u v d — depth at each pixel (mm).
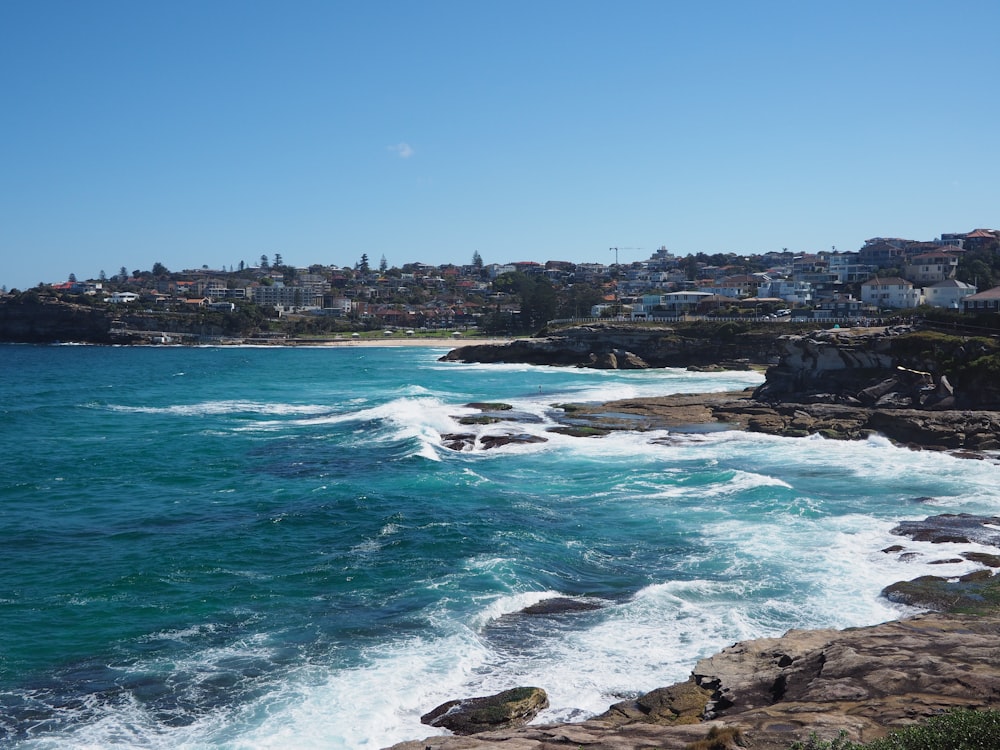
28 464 50625
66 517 38562
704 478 44656
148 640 25062
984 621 23984
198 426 66375
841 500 40812
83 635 25422
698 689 20766
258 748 19297
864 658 20406
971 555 31625
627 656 23781
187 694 21812
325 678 22500
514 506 39812
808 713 17953
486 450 55156
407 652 23922
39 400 85625
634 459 51500
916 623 23781
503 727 19719
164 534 35625
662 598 27641
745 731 17094
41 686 22359
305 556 32469
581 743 17500
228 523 37250
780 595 28109
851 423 58875
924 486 43469
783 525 36125
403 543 33812
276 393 92812
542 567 31062
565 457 52469
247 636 25250
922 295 143500
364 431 62281
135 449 55719
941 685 18906
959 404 62031
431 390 93812
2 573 30688
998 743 15117
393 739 19578
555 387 96250
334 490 42875
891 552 32344
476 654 23859
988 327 72875
